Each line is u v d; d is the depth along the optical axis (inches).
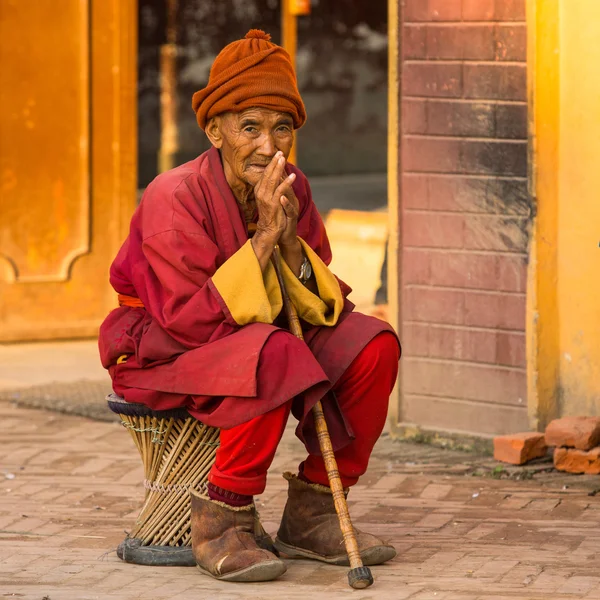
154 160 975.6
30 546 259.1
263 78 228.7
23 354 495.5
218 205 233.1
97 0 513.3
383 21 1098.1
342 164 1101.7
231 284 223.9
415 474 320.8
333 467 226.8
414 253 354.9
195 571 238.4
